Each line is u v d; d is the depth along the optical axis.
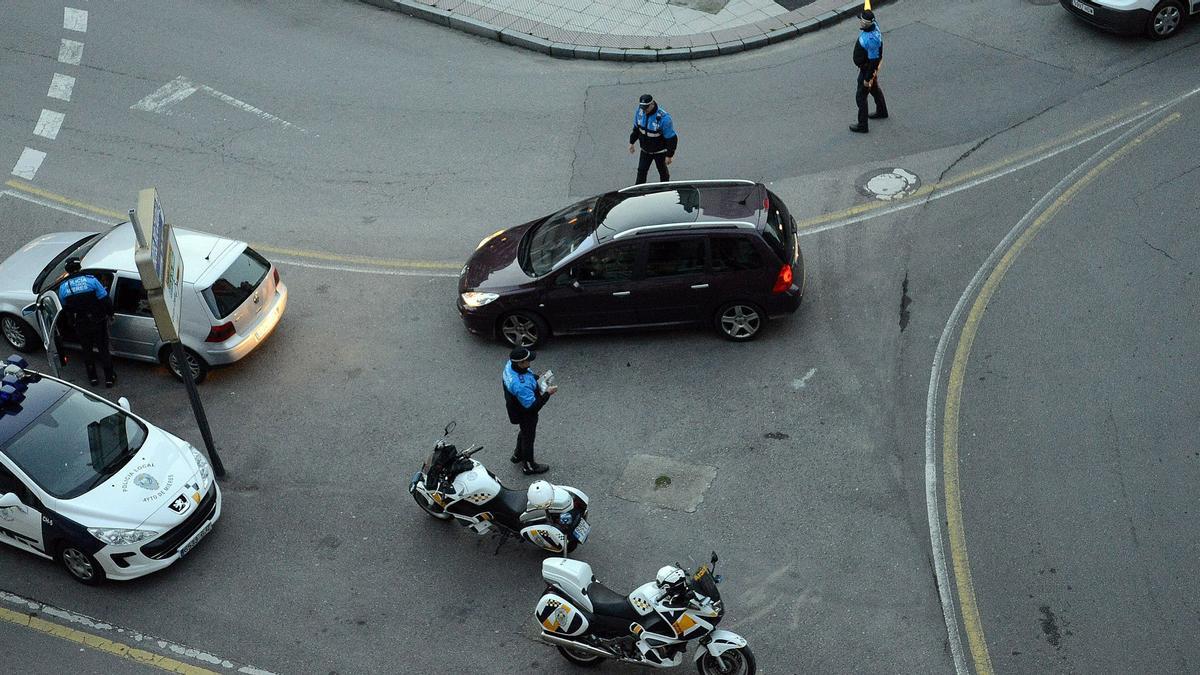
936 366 12.68
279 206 16.38
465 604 10.36
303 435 12.55
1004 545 10.41
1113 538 10.32
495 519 10.59
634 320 13.29
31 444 11.02
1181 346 12.42
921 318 13.41
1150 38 18.14
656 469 11.66
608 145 17.17
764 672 9.42
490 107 18.28
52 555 10.77
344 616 10.31
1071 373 12.29
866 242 14.75
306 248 15.55
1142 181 15.08
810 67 18.59
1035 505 10.78
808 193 15.74
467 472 10.52
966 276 13.95
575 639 9.32
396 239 15.59
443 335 13.94
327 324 14.24
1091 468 11.10
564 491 10.12
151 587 10.76
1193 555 10.04
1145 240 14.06
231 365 13.69
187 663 9.94
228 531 11.35
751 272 12.83
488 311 13.29
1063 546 10.30
